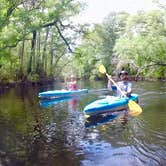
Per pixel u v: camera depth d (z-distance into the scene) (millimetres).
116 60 46969
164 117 12500
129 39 34750
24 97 21391
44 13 29953
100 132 10508
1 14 25078
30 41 39500
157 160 7754
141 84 30672
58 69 55125
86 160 7926
